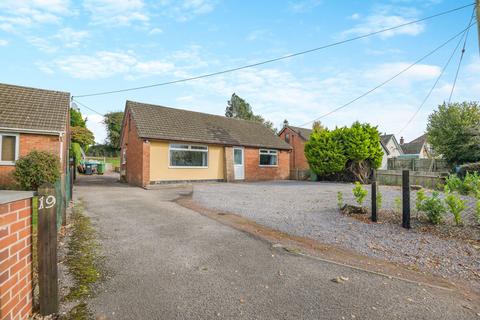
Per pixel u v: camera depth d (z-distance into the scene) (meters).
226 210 8.52
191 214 7.90
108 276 3.74
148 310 2.91
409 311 2.96
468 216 6.52
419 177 15.62
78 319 2.73
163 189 14.62
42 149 12.72
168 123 17.70
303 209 8.47
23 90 14.98
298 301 3.13
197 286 3.47
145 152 15.43
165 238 5.53
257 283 3.58
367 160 19.00
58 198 5.58
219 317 2.79
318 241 5.49
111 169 37.97
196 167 17.75
